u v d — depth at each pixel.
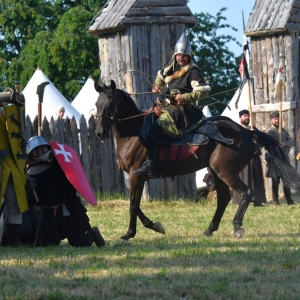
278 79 20.33
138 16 20.22
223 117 13.12
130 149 12.73
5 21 44.09
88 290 7.89
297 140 22.73
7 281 8.29
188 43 12.73
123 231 14.30
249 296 7.75
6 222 11.23
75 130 20.53
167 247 11.30
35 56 41.34
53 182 11.21
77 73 41.06
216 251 10.56
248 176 19.30
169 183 20.67
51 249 10.83
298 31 22.70
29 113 24.98
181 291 7.89
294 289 8.06
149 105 20.25
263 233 13.31
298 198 21.94
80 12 41.25
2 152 11.00
